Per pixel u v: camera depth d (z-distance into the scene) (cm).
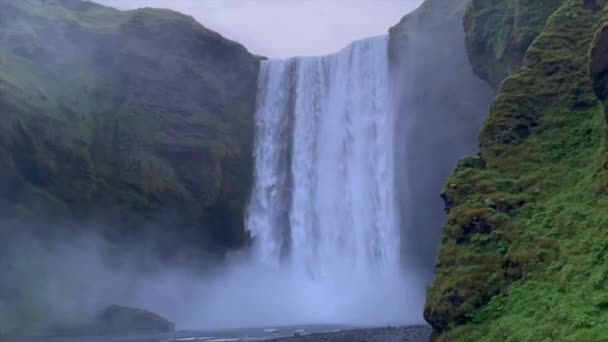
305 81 6278
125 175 5047
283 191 6106
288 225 6053
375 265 5556
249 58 6222
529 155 2038
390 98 5675
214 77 5875
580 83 2123
